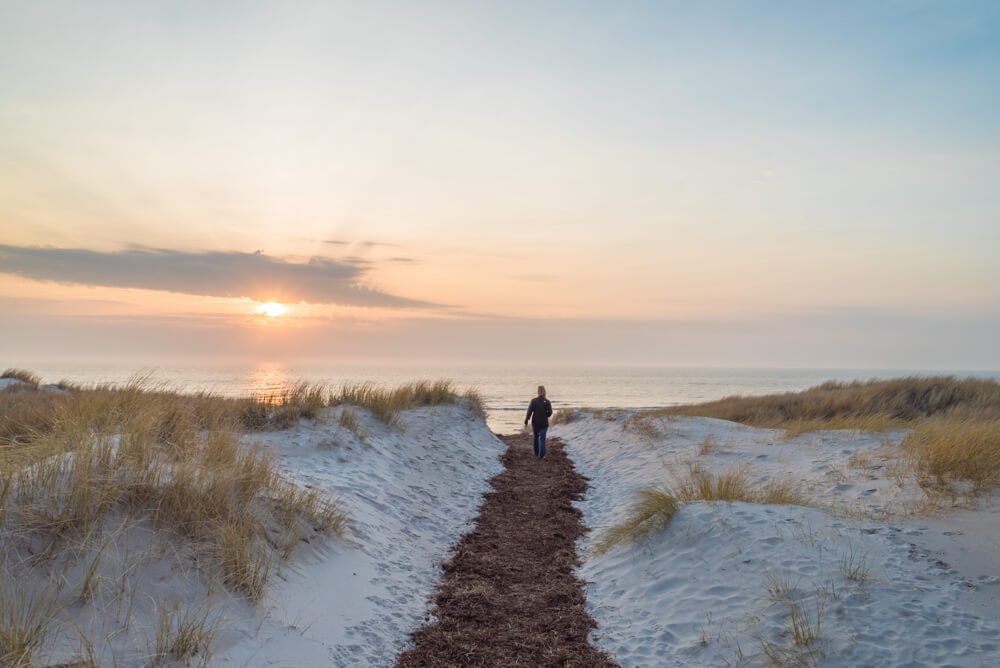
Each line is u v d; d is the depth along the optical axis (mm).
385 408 13398
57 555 3971
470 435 15484
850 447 10797
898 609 4477
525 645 4969
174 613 3943
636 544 7074
